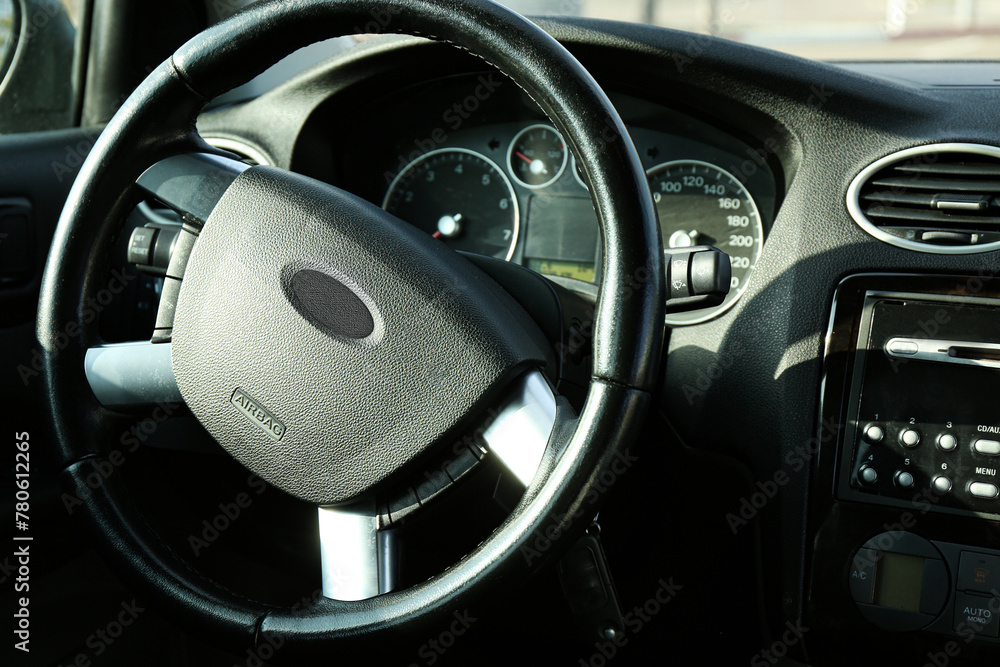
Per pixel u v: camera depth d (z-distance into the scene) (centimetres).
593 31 112
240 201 77
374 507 75
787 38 161
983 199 98
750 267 118
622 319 65
